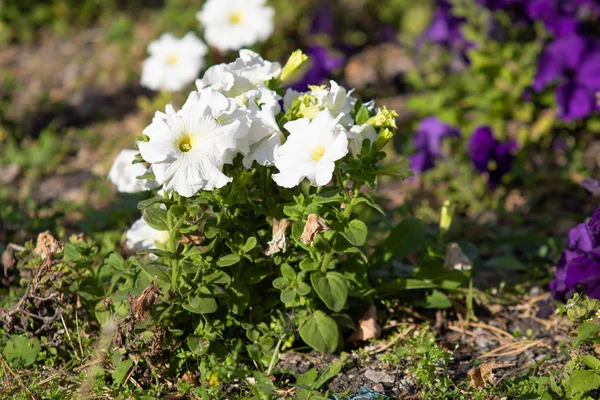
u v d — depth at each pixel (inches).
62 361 63.5
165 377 62.4
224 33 82.3
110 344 62.4
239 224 62.8
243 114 60.1
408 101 83.1
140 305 60.8
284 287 62.3
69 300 64.4
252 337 63.0
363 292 64.3
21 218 73.4
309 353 64.1
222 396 61.6
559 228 74.7
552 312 67.4
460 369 63.8
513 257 71.0
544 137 80.7
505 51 80.0
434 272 66.9
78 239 65.4
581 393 60.6
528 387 62.0
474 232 74.4
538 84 77.3
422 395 61.3
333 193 61.6
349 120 62.0
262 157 60.5
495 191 78.5
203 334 62.3
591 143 81.3
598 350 62.0
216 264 61.8
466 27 81.6
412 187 79.4
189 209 60.2
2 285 67.1
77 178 82.0
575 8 79.9
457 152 81.4
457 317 67.6
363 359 64.1
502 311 68.1
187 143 59.4
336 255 64.5
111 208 74.0
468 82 81.7
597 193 66.1
